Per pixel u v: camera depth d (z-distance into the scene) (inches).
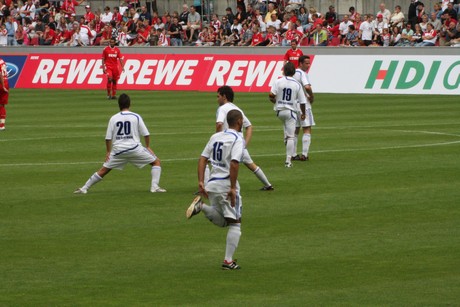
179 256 1124.5
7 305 927.0
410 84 3486.7
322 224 1290.6
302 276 1027.9
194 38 4407.0
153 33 4330.7
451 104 3088.1
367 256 1112.8
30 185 1625.2
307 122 1876.2
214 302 932.6
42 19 4704.7
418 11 3978.8
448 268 1053.8
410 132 2358.5
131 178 1694.1
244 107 3127.5
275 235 1229.1
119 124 1529.3
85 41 4451.3
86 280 1019.9
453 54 3457.2
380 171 1737.2
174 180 1664.6
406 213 1357.0
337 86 3646.7
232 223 1060.5
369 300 932.0
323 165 1822.1
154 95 3720.5
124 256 1125.7
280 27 4192.9
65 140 2272.4
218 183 1064.2
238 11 4318.4
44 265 1085.8
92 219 1337.4
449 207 1396.4
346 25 4028.1
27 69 4350.4
